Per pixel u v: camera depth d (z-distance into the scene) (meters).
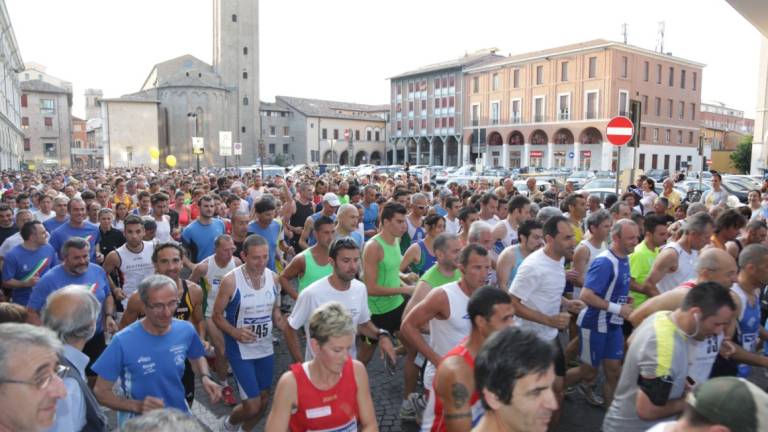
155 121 75.81
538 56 58.22
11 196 12.78
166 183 18.45
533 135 61.25
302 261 5.37
